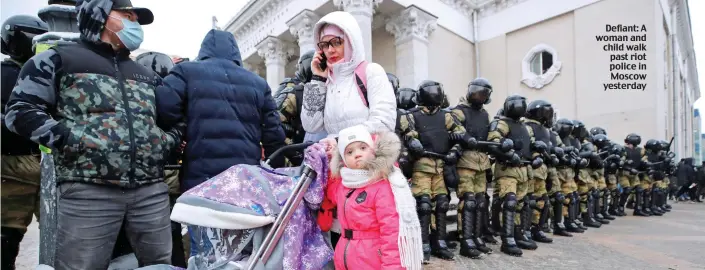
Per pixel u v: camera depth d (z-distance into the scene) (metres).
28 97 1.80
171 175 3.15
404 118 4.18
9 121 1.80
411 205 1.82
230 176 1.87
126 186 1.93
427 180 4.21
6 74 2.73
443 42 12.15
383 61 11.82
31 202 2.95
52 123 1.78
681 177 13.88
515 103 4.92
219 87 2.27
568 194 6.39
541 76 11.92
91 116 1.88
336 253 1.98
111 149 1.88
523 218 5.00
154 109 2.14
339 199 1.98
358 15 9.34
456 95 12.48
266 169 2.01
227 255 1.79
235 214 1.71
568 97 11.36
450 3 12.63
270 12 14.34
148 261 2.10
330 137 2.21
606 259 4.37
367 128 2.02
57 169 1.89
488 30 13.23
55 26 2.62
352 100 2.19
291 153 2.53
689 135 27.17
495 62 13.02
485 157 4.64
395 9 10.83
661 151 9.14
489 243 5.25
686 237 5.80
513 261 4.25
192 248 1.95
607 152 8.20
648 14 10.09
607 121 10.53
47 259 2.13
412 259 1.75
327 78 2.36
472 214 4.46
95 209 1.87
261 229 1.81
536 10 12.05
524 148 5.02
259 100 2.44
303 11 11.07
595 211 7.46
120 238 2.42
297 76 3.17
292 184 1.96
